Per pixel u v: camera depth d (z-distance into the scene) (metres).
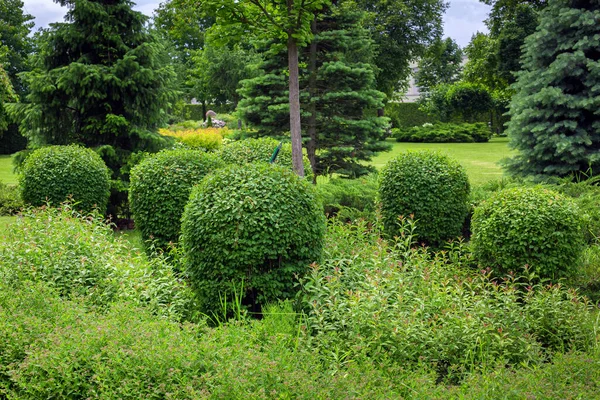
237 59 31.03
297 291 4.70
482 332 3.95
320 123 11.65
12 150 28.84
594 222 7.08
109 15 10.39
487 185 9.15
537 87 10.59
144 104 10.51
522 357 3.92
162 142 10.73
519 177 9.92
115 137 10.55
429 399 3.02
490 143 31.50
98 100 10.30
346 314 3.99
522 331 4.11
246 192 4.57
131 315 3.74
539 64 10.75
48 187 8.32
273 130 11.74
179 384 2.82
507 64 28.30
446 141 32.84
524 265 5.39
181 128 27.28
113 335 3.19
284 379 2.90
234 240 4.41
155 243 6.82
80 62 10.24
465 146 29.44
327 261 5.15
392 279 4.55
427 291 4.62
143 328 3.33
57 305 3.72
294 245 4.62
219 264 4.50
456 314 4.12
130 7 10.73
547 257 5.46
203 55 33.25
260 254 4.43
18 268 4.42
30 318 3.39
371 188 8.73
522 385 3.12
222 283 4.53
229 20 7.32
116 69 10.16
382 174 7.25
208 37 7.72
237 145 8.16
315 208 4.78
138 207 6.89
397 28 29.61
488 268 5.75
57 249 4.89
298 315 4.47
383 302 4.10
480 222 5.96
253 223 4.41
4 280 4.31
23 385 2.84
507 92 31.61
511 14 28.03
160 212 6.75
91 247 5.18
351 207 8.38
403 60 31.11
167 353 2.97
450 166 7.14
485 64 29.70
